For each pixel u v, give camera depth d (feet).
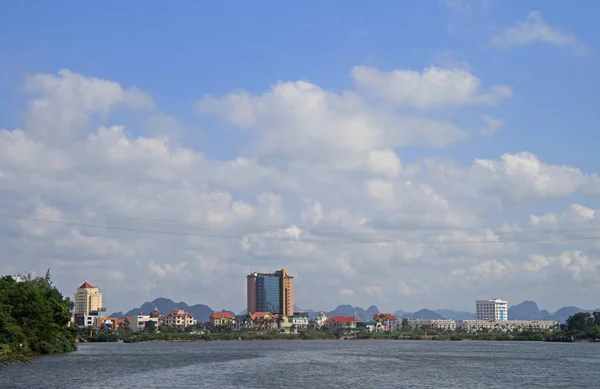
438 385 506.48
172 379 534.37
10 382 490.49
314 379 545.44
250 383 510.58
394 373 607.78
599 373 615.16
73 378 525.75
